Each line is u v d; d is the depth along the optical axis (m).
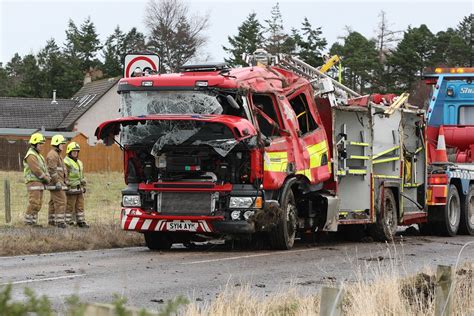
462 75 44.56
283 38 135.75
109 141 30.80
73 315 9.35
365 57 137.88
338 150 34.09
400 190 37.59
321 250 31.31
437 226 41.50
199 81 29.73
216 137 29.16
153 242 31.52
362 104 35.25
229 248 32.06
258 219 29.52
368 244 35.06
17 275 22.92
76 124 149.75
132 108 30.28
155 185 30.05
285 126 31.22
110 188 78.44
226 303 16.22
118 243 32.91
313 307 16.30
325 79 33.88
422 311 16.53
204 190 29.62
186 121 29.23
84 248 31.66
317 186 33.38
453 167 41.84
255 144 29.33
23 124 153.00
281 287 19.98
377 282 18.52
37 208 38.09
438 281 14.12
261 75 31.14
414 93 127.56
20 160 117.88
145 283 21.52
